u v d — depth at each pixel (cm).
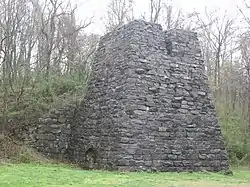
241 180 1277
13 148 1552
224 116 2661
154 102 1425
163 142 1402
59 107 1758
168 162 1390
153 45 1505
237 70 3506
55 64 2414
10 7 2378
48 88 1905
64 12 2567
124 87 1422
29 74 2131
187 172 1395
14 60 2245
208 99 1546
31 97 1838
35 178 1049
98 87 1614
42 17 2427
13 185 920
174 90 1480
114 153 1366
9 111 1766
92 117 1595
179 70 1518
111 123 1438
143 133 1373
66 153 1719
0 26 2309
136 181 1070
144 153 1355
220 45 3534
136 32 1485
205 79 1567
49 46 2472
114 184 998
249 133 2509
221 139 1526
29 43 2611
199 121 1497
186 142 1446
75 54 2592
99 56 1686
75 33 2625
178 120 1453
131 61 1438
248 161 2169
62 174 1160
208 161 1471
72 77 2130
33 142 1688
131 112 1377
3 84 1938
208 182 1166
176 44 1550
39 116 1734
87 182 1023
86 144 1589
